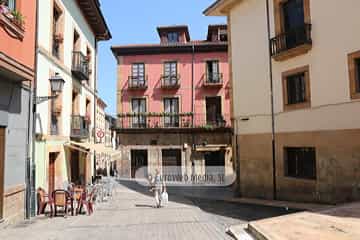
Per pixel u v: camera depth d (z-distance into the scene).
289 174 12.88
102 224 7.74
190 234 6.52
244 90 15.12
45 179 10.10
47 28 10.49
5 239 6.24
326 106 11.16
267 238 5.13
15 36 7.90
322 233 5.28
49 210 10.11
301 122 12.15
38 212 9.27
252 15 14.78
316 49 11.62
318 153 11.37
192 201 13.28
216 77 24.84
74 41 14.57
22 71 7.71
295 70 12.45
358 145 10.07
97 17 16.28
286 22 13.36
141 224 7.72
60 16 12.08
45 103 10.25
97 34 18.22
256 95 14.40
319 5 11.55
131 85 25.11
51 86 9.63
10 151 7.85
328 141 11.03
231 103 15.97
